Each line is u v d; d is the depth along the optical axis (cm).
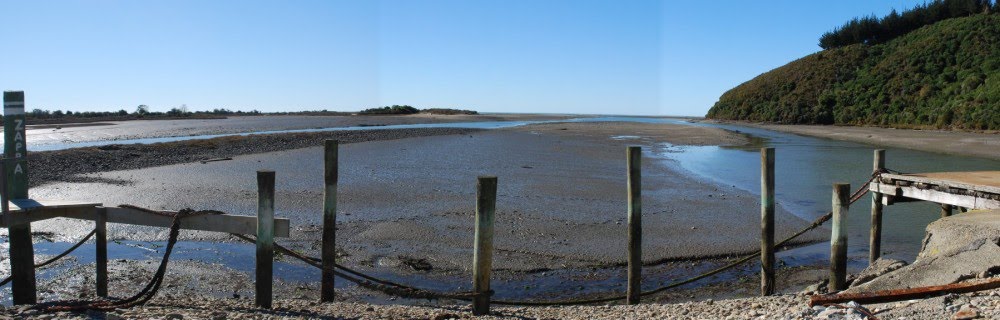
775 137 4875
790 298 771
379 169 2347
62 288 902
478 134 4791
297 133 4206
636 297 883
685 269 1072
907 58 6769
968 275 668
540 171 2330
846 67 7675
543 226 1352
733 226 1374
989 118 4538
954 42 6444
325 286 859
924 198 1002
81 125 5981
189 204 1590
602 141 4109
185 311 704
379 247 1188
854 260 1120
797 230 1359
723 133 5212
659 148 3600
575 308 824
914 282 700
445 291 945
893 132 4866
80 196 1678
